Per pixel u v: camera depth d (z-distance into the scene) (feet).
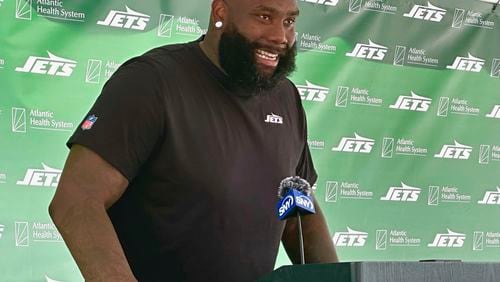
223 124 6.72
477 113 13.43
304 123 7.57
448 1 13.35
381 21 12.92
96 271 5.59
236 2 6.66
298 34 12.38
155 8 11.43
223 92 6.82
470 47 13.47
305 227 7.41
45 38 10.78
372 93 12.75
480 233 13.28
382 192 12.68
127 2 11.27
